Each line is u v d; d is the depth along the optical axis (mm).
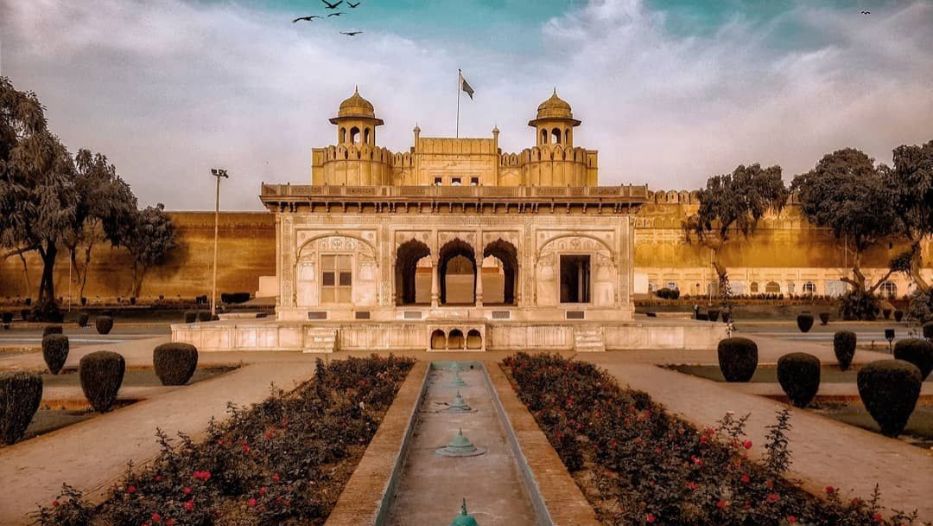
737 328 46438
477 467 12875
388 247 35188
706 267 69188
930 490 11070
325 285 35125
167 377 22359
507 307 35281
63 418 18031
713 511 8805
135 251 65438
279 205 35031
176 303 62906
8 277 68250
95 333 42062
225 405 18359
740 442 12734
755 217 65125
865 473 11984
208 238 69938
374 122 55250
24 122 46250
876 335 41125
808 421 16406
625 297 35500
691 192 71688
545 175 54875
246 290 69750
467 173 56812
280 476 10562
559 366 22875
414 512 10461
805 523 8812
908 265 54062
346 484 10641
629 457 11172
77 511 9305
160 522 8625
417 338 31688
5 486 11461
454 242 36344
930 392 20344
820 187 64812
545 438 13414
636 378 23000
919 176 48781
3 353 32031
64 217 46844
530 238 35469
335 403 16891
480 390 21672
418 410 17844
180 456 11406
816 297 65562
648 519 8492
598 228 35656
